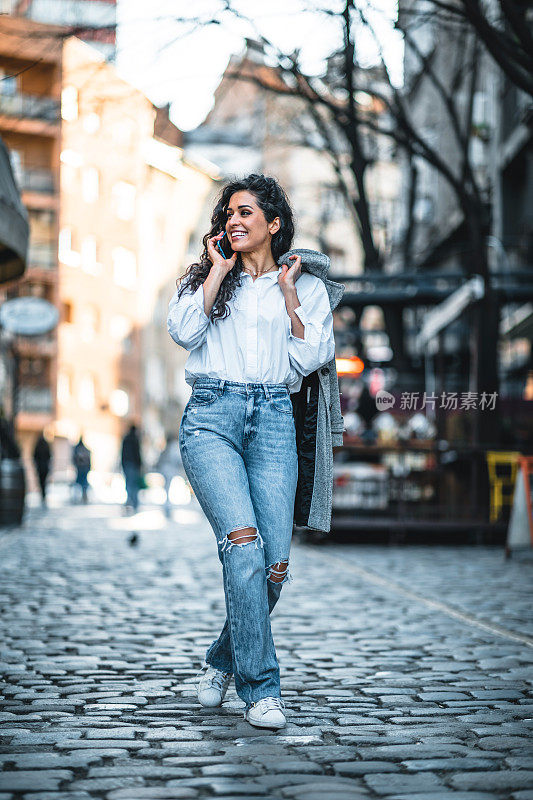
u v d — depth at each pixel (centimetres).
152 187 6006
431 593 1039
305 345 490
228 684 532
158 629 783
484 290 1758
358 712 520
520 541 1422
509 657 680
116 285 6231
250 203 498
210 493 479
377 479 1783
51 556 1415
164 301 6775
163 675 612
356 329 2423
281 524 488
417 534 1789
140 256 6381
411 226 2827
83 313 6053
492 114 2955
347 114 1688
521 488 1430
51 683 589
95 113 1516
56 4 2008
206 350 496
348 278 2002
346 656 682
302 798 380
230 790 389
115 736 467
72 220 5925
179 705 530
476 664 657
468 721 502
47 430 5591
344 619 848
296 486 504
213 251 491
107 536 1884
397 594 1026
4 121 1501
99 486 5503
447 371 2103
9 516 2088
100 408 6119
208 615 860
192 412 490
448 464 1781
